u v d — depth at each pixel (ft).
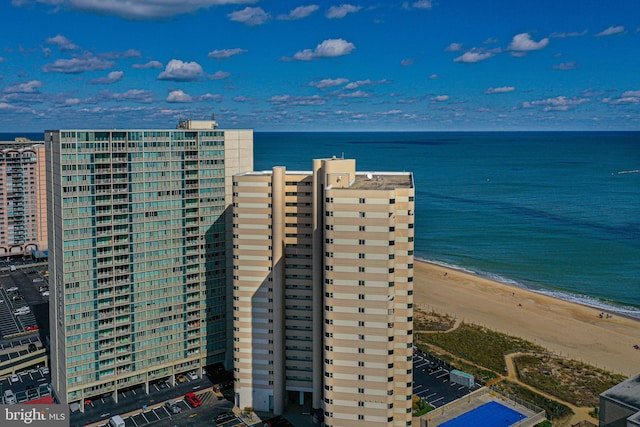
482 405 490.08
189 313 522.88
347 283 393.70
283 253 459.73
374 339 397.60
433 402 499.10
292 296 467.52
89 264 465.88
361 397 406.82
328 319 400.88
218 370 552.00
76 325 466.29
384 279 388.57
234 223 462.60
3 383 536.83
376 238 385.09
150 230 491.31
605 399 369.30
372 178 458.91
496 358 596.70
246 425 461.78
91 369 478.59
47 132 472.85
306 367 476.95
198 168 506.89
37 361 570.05
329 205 386.52
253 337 475.31
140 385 516.32
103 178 463.42
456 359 595.47
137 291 492.13
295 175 452.35
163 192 492.54
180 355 523.70
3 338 642.63
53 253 479.41
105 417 469.98
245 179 453.58
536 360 591.78
